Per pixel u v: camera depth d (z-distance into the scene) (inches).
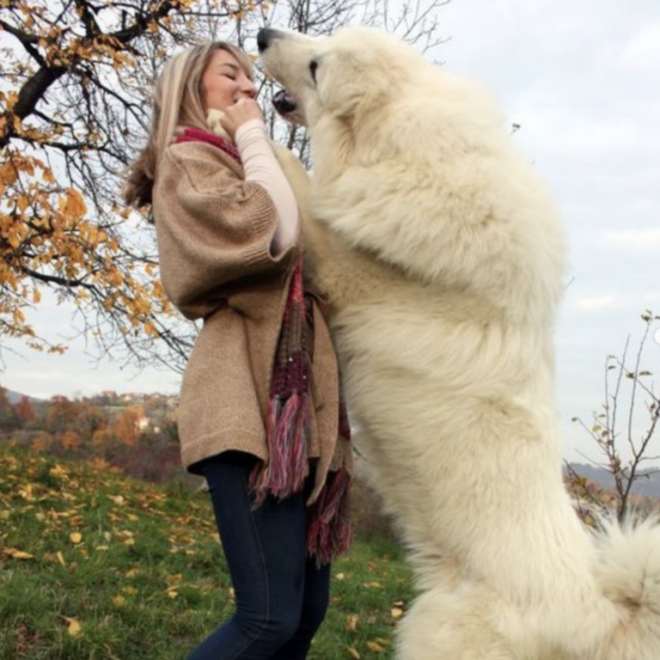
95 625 148.6
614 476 185.3
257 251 84.0
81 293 323.6
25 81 386.3
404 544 103.0
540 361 100.4
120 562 201.9
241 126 95.6
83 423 642.8
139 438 623.5
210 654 85.0
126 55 345.7
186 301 90.1
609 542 93.2
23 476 309.7
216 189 87.7
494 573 92.1
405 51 108.0
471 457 95.1
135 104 371.2
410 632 97.1
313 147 109.7
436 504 97.5
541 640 89.1
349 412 105.1
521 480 94.3
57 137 369.1
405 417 98.0
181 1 334.6
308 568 97.0
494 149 100.0
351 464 98.0
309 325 94.7
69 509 262.7
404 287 100.9
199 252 85.7
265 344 88.9
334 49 105.5
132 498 341.7
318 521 94.1
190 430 88.0
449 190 95.9
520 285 97.3
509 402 96.1
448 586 97.3
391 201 97.5
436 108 99.7
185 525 310.2
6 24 327.6
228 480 87.0
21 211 242.1
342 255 103.0
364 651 176.1
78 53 334.6
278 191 89.8
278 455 83.7
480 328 97.7
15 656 136.3
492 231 95.7
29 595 156.1
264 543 86.1
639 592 89.7
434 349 97.0
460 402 96.0
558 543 93.0
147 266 325.1
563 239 104.3
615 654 89.1
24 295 287.1
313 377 91.5
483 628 91.1
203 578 211.9
